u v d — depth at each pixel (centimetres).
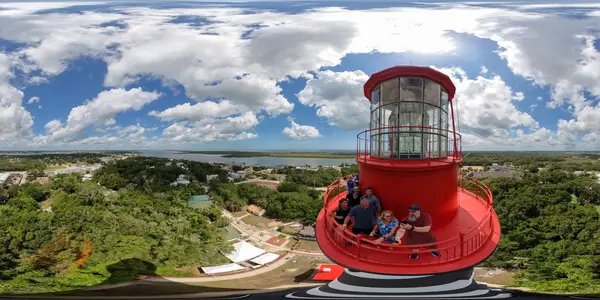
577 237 7669
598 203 9575
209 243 9388
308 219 12031
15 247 7562
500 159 16325
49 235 8194
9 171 17475
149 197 12675
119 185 14550
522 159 16100
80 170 18575
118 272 6788
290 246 9775
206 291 5519
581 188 9944
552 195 9631
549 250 7375
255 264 8144
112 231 8962
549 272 6425
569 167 13362
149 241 8706
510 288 5134
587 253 6862
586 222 7938
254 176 19500
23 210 9806
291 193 14212
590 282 5544
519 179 11350
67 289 5709
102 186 13625
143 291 5519
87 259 7362
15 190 12262
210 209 12062
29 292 5400
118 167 17150
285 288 5153
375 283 2503
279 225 11900
